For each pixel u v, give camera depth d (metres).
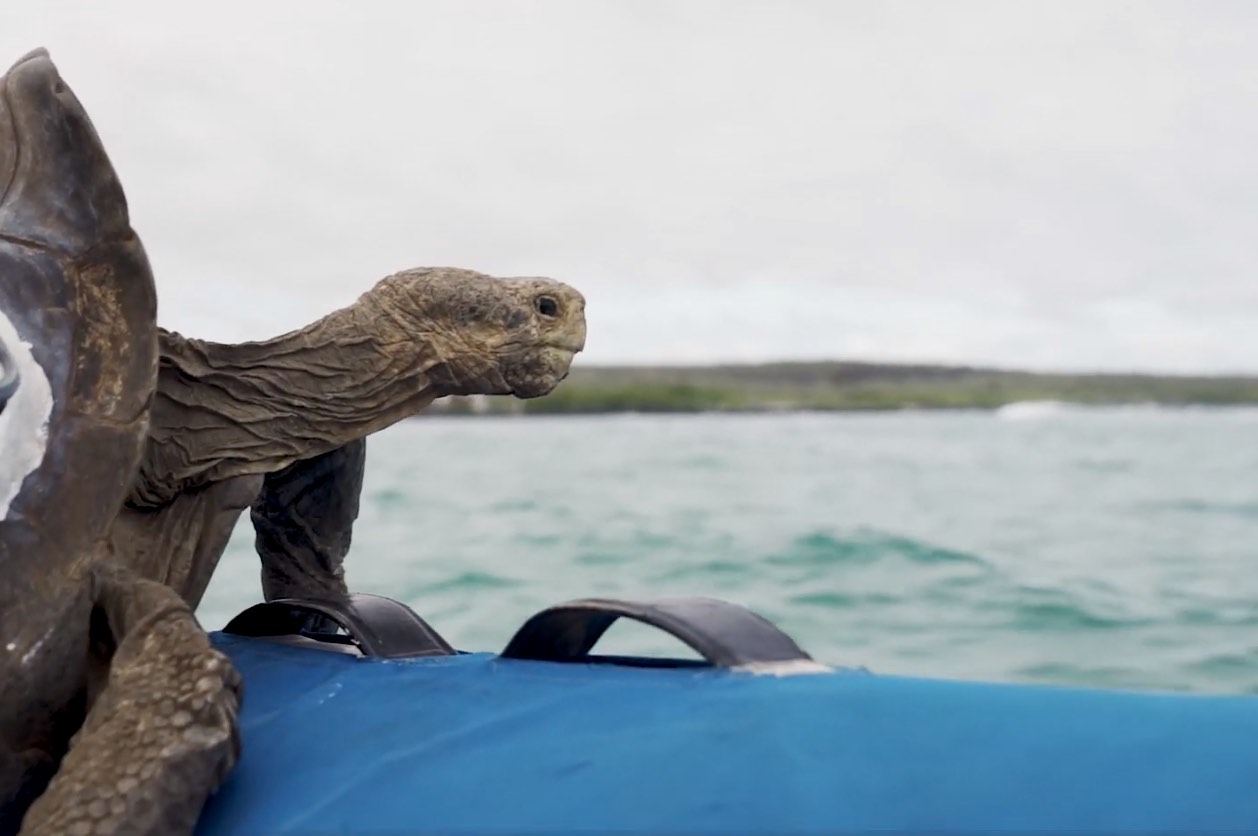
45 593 0.89
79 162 0.94
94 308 0.94
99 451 0.92
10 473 0.89
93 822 0.73
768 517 4.24
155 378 0.95
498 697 0.83
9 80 0.96
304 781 0.78
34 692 0.88
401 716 0.82
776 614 2.80
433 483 5.34
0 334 0.91
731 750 0.72
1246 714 0.71
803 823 0.66
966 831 0.64
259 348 1.09
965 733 0.71
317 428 1.09
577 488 5.13
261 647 1.00
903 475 5.52
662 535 3.88
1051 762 0.68
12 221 0.94
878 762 0.69
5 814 0.89
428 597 3.07
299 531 1.17
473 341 1.11
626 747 0.74
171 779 0.74
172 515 1.05
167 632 0.82
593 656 0.93
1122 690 0.78
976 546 3.63
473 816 0.71
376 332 1.11
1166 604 2.84
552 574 3.32
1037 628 2.63
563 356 1.13
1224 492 4.85
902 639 2.55
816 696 0.76
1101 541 3.73
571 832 0.68
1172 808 0.63
